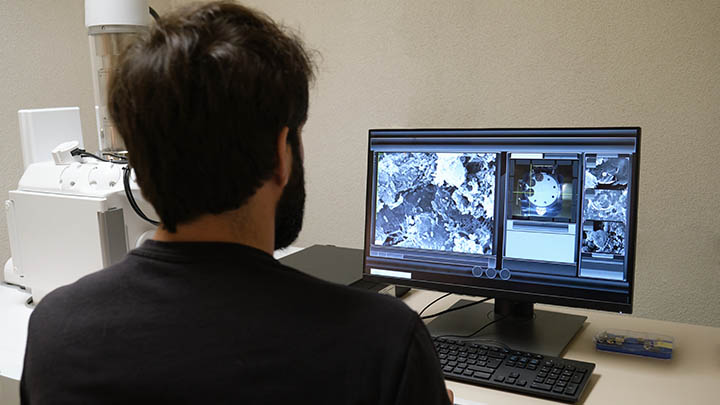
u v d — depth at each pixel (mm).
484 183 1322
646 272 1974
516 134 1287
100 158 1598
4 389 1238
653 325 1393
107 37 1563
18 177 2154
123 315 549
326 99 2408
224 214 579
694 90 1822
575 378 1092
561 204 1257
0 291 1722
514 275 1305
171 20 579
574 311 1812
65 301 583
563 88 2004
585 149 1233
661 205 1921
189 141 545
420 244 1392
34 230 1549
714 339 1305
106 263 1438
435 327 1362
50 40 2209
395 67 2260
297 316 534
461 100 2168
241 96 543
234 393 510
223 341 521
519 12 2023
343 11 2312
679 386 1098
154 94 544
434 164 1369
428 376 541
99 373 535
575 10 1943
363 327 538
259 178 573
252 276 552
